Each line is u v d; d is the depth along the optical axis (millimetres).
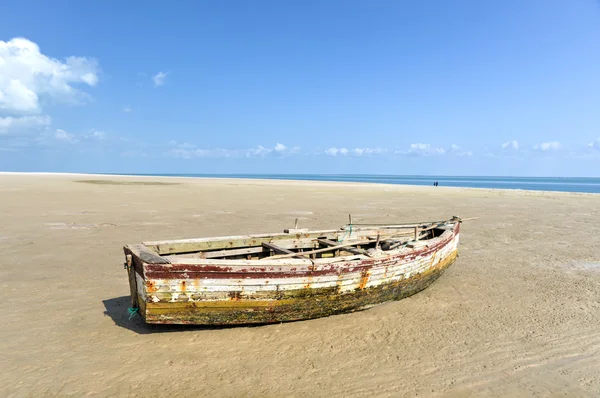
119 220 15641
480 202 25562
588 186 68812
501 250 12031
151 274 5195
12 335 5715
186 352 5328
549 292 8109
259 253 8125
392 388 4555
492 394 4473
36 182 39875
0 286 7746
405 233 9938
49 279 8258
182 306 5418
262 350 5426
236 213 18453
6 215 16266
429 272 8070
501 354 5418
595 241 13430
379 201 25422
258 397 4348
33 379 4621
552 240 13562
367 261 6570
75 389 4441
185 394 4387
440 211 20516
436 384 4652
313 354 5340
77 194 26344
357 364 5098
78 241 11773
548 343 5773
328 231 9117
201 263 5387
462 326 6352
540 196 31062
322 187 41562
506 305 7344
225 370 4895
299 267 5922
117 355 5207
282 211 19500
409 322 6492
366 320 6535
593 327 6363
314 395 4398
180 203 22219
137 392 4410
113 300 7164
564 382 4746
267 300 5840
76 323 6164
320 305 6305
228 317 5727
